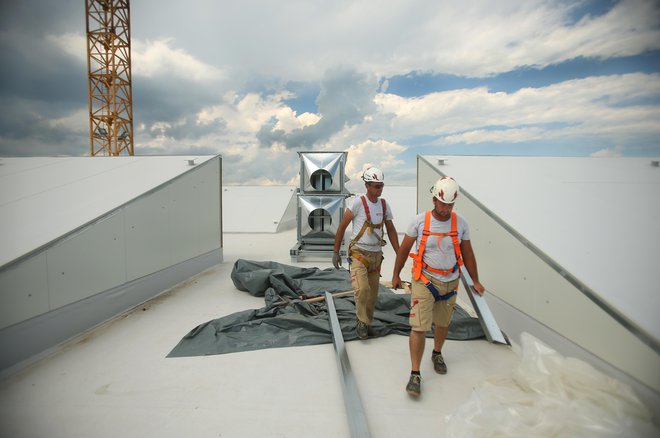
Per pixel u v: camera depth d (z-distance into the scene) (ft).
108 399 8.77
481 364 10.36
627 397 7.02
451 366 10.26
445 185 8.52
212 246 23.00
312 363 10.52
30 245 10.94
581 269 8.95
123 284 14.65
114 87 75.36
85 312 12.64
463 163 17.60
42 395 8.94
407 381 9.58
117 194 15.72
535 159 17.65
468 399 7.73
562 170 15.65
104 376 9.81
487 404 7.30
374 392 9.06
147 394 8.97
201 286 18.47
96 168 19.71
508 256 11.75
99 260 13.32
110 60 75.20
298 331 12.47
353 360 10.73
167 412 8.27
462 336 11.98
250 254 26.99
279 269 17.24
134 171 19.40
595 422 6.40
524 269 10.88
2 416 8.13
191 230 20.27
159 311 14.82
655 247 9.52
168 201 17.88
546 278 9.83
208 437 7.47
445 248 8.89
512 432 6.64
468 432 6.93
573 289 8.80
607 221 11.05
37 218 13.10
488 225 13.01
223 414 8.20
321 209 25.41
